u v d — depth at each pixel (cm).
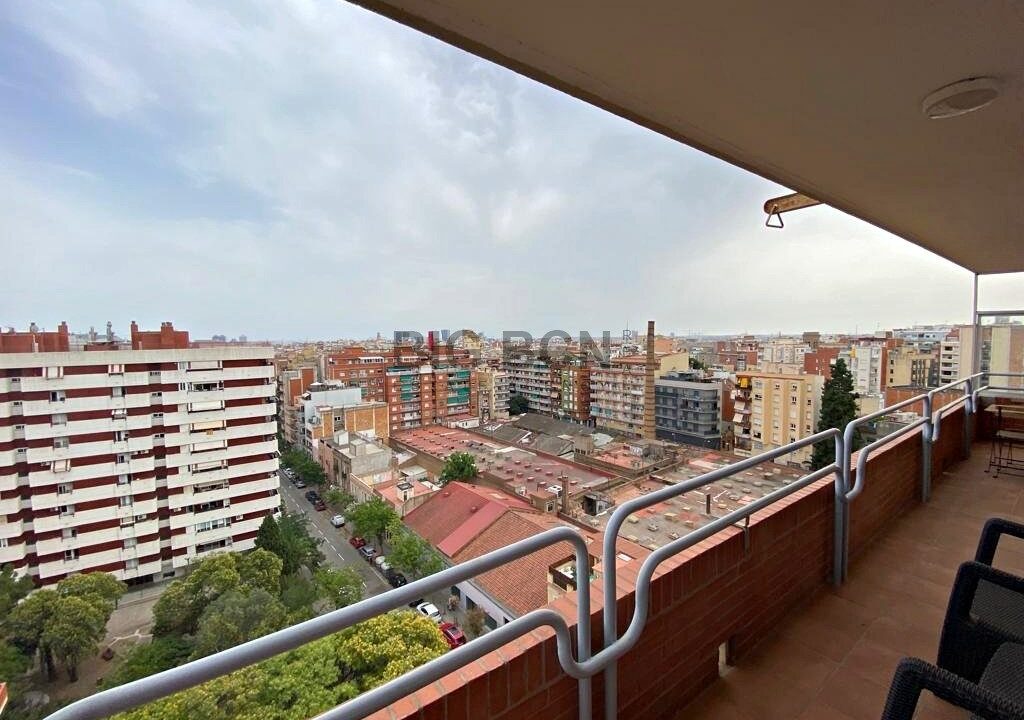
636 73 130
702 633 157
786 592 202
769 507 200
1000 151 180
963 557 257
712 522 151
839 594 221
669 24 107
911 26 106
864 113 152
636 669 132
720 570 164
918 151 182
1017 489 366
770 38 112
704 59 123
